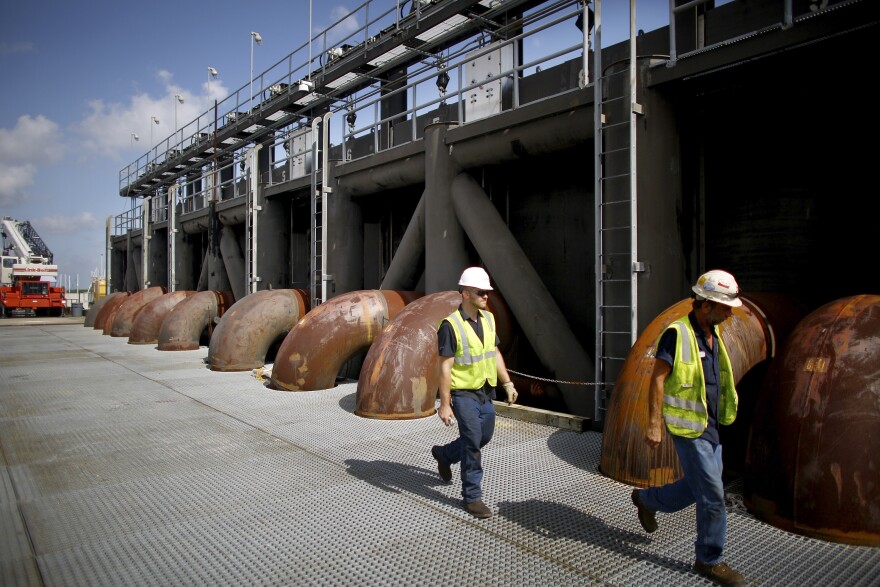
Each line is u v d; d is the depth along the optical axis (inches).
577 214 395.9
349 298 411.8
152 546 161.0
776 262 299.0
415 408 313.9
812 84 275.7
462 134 398.6
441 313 338.6
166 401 366.0
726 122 314.7
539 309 358.6
